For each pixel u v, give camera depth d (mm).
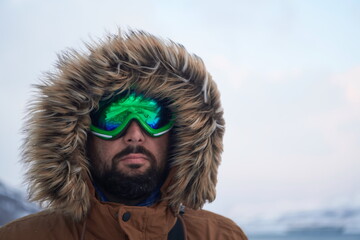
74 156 1464
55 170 1439
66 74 1489
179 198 1566
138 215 1453
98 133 1507
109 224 1453
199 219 1664
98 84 1482
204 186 1596
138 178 1495
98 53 1532
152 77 1540
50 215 1566
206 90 1592
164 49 1576
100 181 1532
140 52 1556
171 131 1637
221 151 1662
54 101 1458
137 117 1507
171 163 1606
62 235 1474
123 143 1510
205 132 1582
